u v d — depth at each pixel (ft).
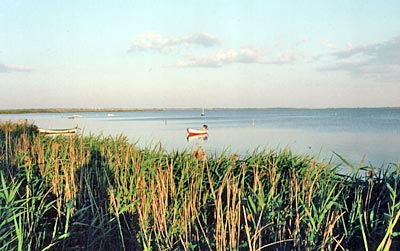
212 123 259.80
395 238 13.35
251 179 19.19
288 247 14.05
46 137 34.04
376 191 16.62
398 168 16.80
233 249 13.12
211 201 17.44
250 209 14.34
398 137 126.31
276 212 14.24
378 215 14.51
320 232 13.74
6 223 14.02
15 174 21.56
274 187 16.42
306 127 198.29
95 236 17.10
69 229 17.01
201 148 22.88
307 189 15.44
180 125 224.53
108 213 17.42
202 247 14.96
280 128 187.32
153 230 15.87
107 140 32.83
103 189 19.45
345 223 14.92
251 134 141.28
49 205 16.94
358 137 127.44
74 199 18.49
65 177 19.84
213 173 19.94
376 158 73.56
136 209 17.47
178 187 17.74
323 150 84.79
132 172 20.33
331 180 16.89
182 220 15.56
